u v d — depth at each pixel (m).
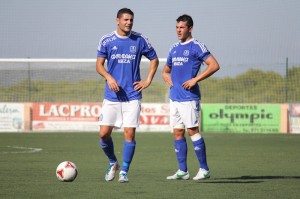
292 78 96.44
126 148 26.28
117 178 28.94
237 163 37.81
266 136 68.50
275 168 34.59
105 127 26.28
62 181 26.56
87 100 87.56
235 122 76.31
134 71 26.28
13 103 74.81
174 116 28.14
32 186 25.38
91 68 88.88
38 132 73.19
